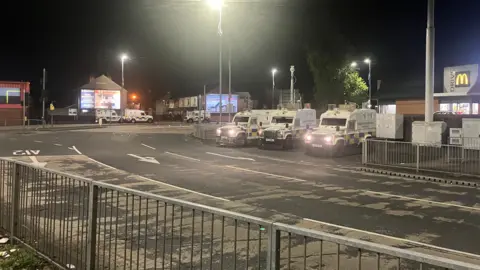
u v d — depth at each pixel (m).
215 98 74.75
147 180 13.76
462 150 14.76
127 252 6.14
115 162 18.53
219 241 6.79
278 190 12.15
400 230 7.93
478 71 35.97
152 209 9.12
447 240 7.31
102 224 7.71
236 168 17.02
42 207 7.36
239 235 7.16
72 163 18.09
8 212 6.61
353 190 12.30
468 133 18.64
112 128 49.16
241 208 9.69
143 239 6.81
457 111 36.72
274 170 16.55
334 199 10.91
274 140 25.70
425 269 5.14
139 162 18.59
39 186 6.41
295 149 25.81
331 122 23.59
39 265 5.31
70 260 5.12
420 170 15.75
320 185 13.13
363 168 16.86
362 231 7.84
